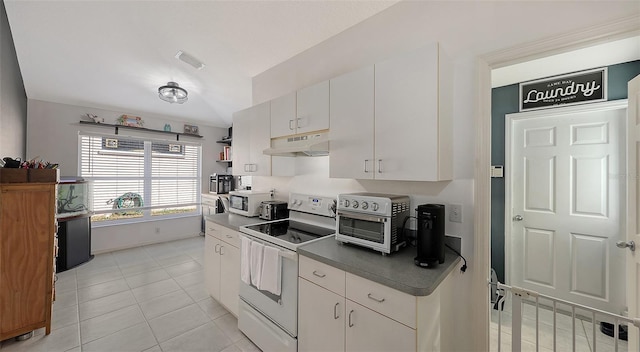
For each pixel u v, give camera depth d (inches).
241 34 94.7
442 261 53.5
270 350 70.8
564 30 49.7
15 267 77.0
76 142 150.0
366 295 50.4
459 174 61.5
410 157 56.4
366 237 61.3
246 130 104.1
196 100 173.0
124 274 128.3
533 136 96.0
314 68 96.0
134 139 172.4
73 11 89.2
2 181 75.2
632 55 75.4
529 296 48.4
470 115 60.1
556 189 92.2
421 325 44.8
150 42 106.3
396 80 58.8
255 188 122.5
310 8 78.8
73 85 136.6
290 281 66.1
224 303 93.0
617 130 81.8
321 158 91.4
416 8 68.9
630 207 61.1
